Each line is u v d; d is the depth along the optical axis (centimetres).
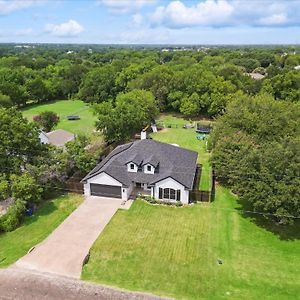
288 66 14200
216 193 4100
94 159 4503
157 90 8744
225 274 2669
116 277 2622
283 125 4434
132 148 4419
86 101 11325
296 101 8188
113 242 3066
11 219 3253
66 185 4084
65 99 12244
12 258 2838
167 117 8512
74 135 5606
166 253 2922
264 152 3388
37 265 2748
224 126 4581
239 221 3466
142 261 2811
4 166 3791
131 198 3919
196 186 4269
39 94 11100
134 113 6322
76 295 2442
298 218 3344
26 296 2436
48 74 13350
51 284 2548
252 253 2944
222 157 4069
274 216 3491
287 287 2536
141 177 3991
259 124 4334
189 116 8494
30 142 3950
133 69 11356
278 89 8738
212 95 8125
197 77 8519
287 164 3172
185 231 3272
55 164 4022
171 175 3828
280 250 2994
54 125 7000
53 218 3478
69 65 14538
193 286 2533
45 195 3906
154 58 17800
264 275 2664
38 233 3206
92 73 11569
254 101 4881
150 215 3566
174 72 9544
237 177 3331
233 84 9144
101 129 6047
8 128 3834
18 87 10256
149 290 2488
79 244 3030
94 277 2620
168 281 2583
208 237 3177
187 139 6431
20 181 3494
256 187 3142
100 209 3669
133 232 3234
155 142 4506
